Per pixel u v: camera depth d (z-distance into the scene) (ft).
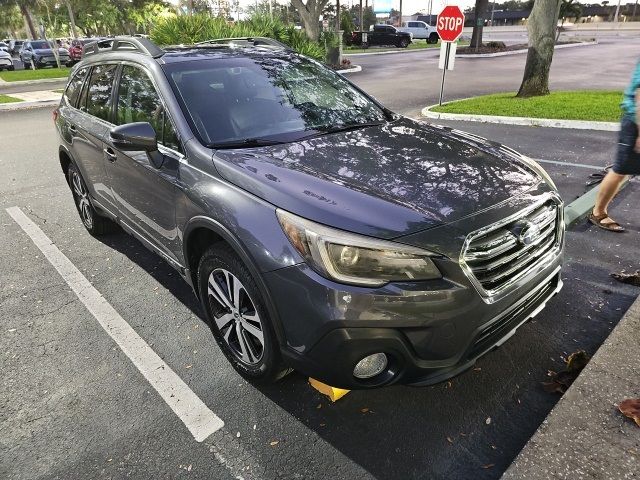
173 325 11.36
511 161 9.50
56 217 18.29
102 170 13.05
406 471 7.47
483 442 7.91
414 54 95.45
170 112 10.16
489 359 9.73
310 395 9.04
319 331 7.09
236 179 8.43
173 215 9.95
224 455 7.88
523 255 8.08
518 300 7.98
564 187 18.31
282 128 10.45
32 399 9.21
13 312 12.08
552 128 27.78
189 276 10.16
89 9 125.49
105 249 15.47
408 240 7.00
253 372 8.98
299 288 7.18
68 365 10.11
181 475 7.57
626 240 14.28
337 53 68.95
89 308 12.16
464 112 32.60
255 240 7.67
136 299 12.52
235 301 8.71
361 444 7.97
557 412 8.00
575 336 10.30
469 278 7.13
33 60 92.73
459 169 8.74
